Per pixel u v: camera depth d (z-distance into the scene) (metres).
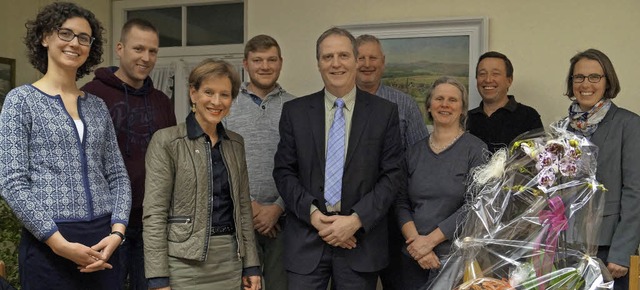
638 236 2.42
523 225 1.66
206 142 2.21
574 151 1.65
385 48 3.65
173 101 4.40
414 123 3.06
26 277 2.00
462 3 3.53
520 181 1.70
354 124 2.45
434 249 2.50
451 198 2.52
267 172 2.82
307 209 2.37
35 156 1.95
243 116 2.87
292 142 2.51
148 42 2.64
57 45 2.00
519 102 3.44
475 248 1.70
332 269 2.45
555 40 3.38
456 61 3.53
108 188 2.15
